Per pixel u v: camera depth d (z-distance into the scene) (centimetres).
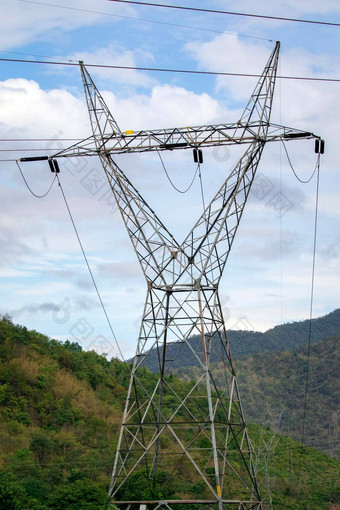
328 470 11250
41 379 10800
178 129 4741
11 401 9731
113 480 4547
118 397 11756
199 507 5816
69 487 5862
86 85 4928
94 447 8875
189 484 7700
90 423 9712
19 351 11406
